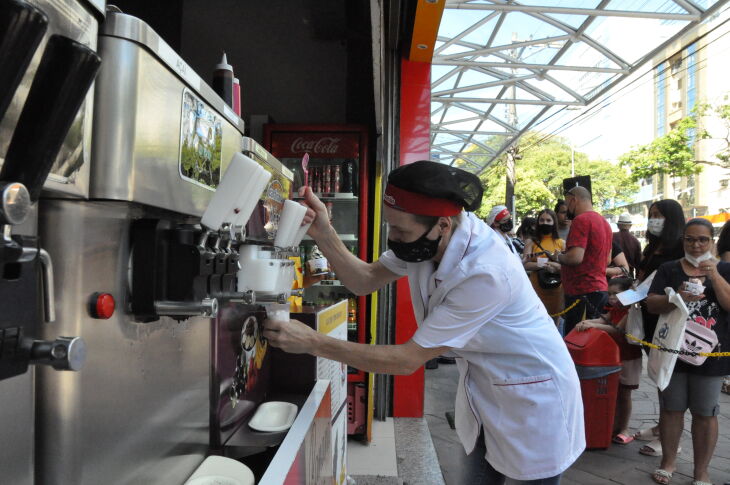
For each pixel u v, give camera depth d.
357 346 1.32
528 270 5.18
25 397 0.61
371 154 3.67
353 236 3.56
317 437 1.39
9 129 0.50
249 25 3.72
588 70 9.23
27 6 0.40
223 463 1.04
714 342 2.72
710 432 2.80
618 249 4.94
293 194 1.84
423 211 1.29
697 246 2.77
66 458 0.64
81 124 0.64
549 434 1.49
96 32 0.65
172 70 0.82
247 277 1.10
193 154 0.93
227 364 1.21
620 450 3.41
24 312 0.51
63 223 0.66
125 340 0.76
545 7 6.96
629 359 3.50
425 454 3.16
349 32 3.63
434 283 1.47
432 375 5.23
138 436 0.80
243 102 3.74
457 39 7.69
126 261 0.76
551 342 1.53
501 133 14.62
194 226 0.84
